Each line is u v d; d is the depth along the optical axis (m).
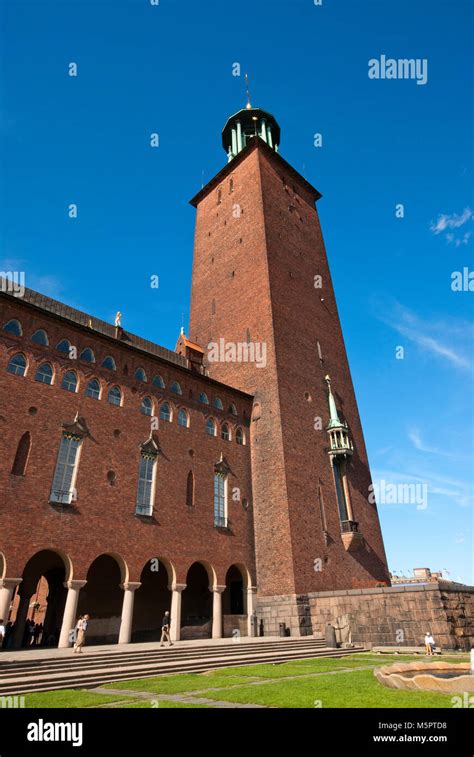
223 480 36.81
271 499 36.66
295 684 15.62
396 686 14.17
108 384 31.50
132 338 41.19
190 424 36.03
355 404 48.22
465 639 27.73
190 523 32.78
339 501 40.03
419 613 28.08
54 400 28.05
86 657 19.94
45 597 39.66
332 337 50.38
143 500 30.77
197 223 61.00
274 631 32.69
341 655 26.31
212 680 17.20
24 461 25.52
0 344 26.56
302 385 42.50
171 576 30.64
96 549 26.81
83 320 37.34
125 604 27.45
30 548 24.03
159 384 35.06
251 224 50.53
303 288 49.75
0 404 25.44
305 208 58.69
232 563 34.34
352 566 37.75
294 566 33.34
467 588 30.55
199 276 55.44
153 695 14.38
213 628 31.94
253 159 54.59
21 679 16.12
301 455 38.53
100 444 29.41
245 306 46.50
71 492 26.89
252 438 40.34
